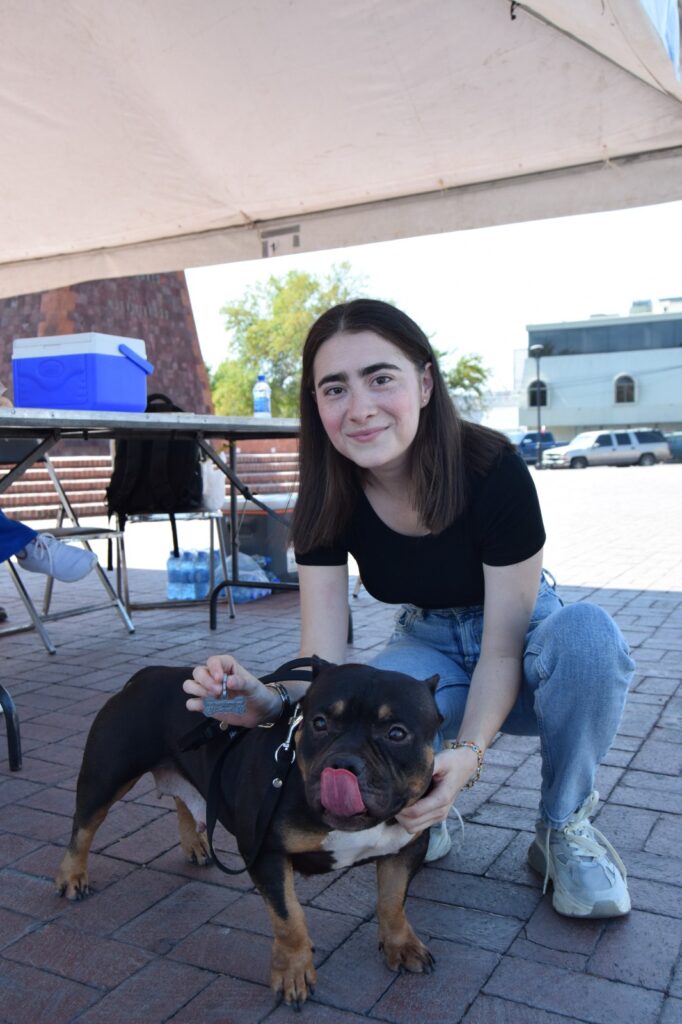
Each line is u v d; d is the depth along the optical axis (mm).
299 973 2102
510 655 2402
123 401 4625
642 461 36562
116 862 2811
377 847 2025
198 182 5672
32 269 7070
